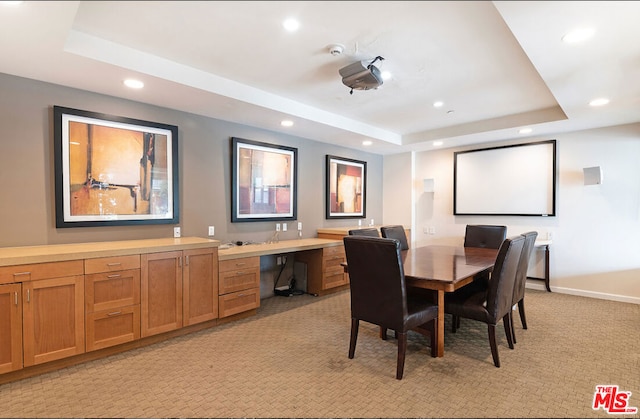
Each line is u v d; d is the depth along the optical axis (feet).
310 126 13.79
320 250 14.43
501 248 8.12
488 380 7.49
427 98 11.85
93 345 8.29
